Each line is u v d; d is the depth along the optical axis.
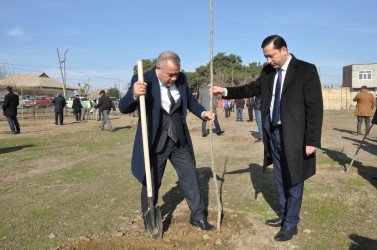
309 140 2.72
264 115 3.07
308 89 2.72
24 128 13.83
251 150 7.60
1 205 3.99
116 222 3.42
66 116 22.66
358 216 3.47
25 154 7.40
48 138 10.34
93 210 3.79
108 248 2.87
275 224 3.26
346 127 13.23
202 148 7.99
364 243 2.88
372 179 4.86
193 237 3.03
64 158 6.91
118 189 4.61
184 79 3.02
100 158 6.89
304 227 3.23
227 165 6.00
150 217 2.88
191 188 3.15
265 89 3.04
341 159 6.25
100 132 12.19
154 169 3.01
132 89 2.76
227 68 63.88
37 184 4.91
